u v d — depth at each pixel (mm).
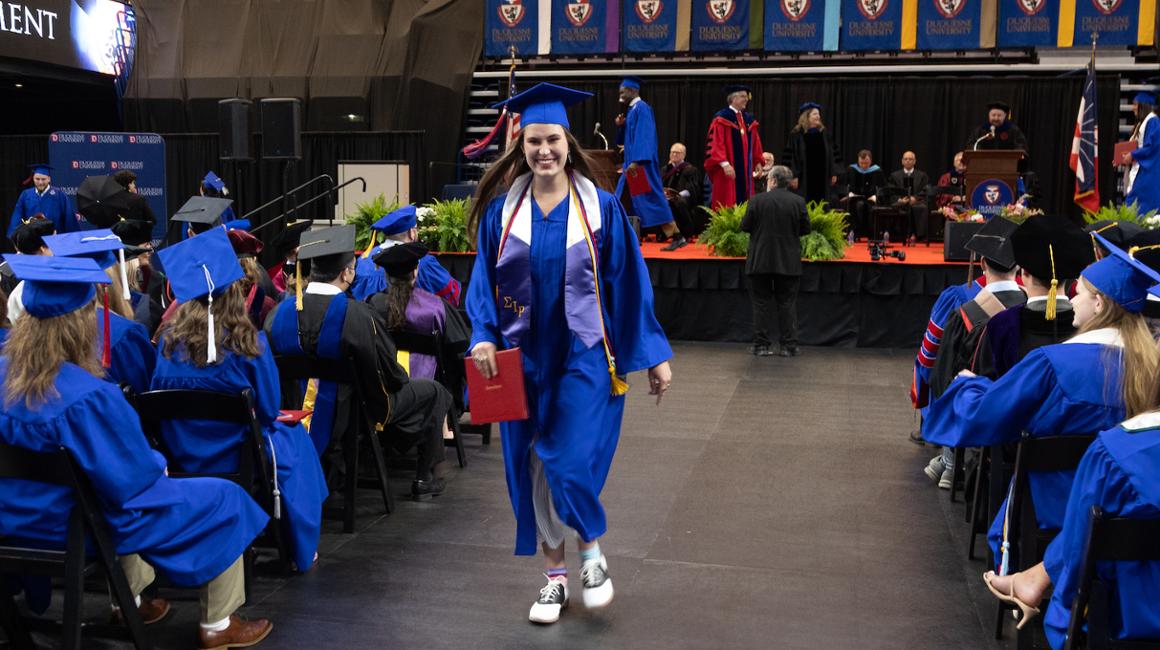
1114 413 2824
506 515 4832
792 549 4375
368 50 16156
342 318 4367
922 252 10859
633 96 10883
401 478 5441
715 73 15367
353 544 4414
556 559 3701
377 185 12836
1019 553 3162
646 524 4684
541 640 3465
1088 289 2832
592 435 3426
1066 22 14242
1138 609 2379
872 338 9852
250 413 3541
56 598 3807
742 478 5438
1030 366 2918
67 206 12898
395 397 4816
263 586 3928
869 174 12898
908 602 3816
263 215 16188
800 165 12625
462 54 16000
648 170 10758
